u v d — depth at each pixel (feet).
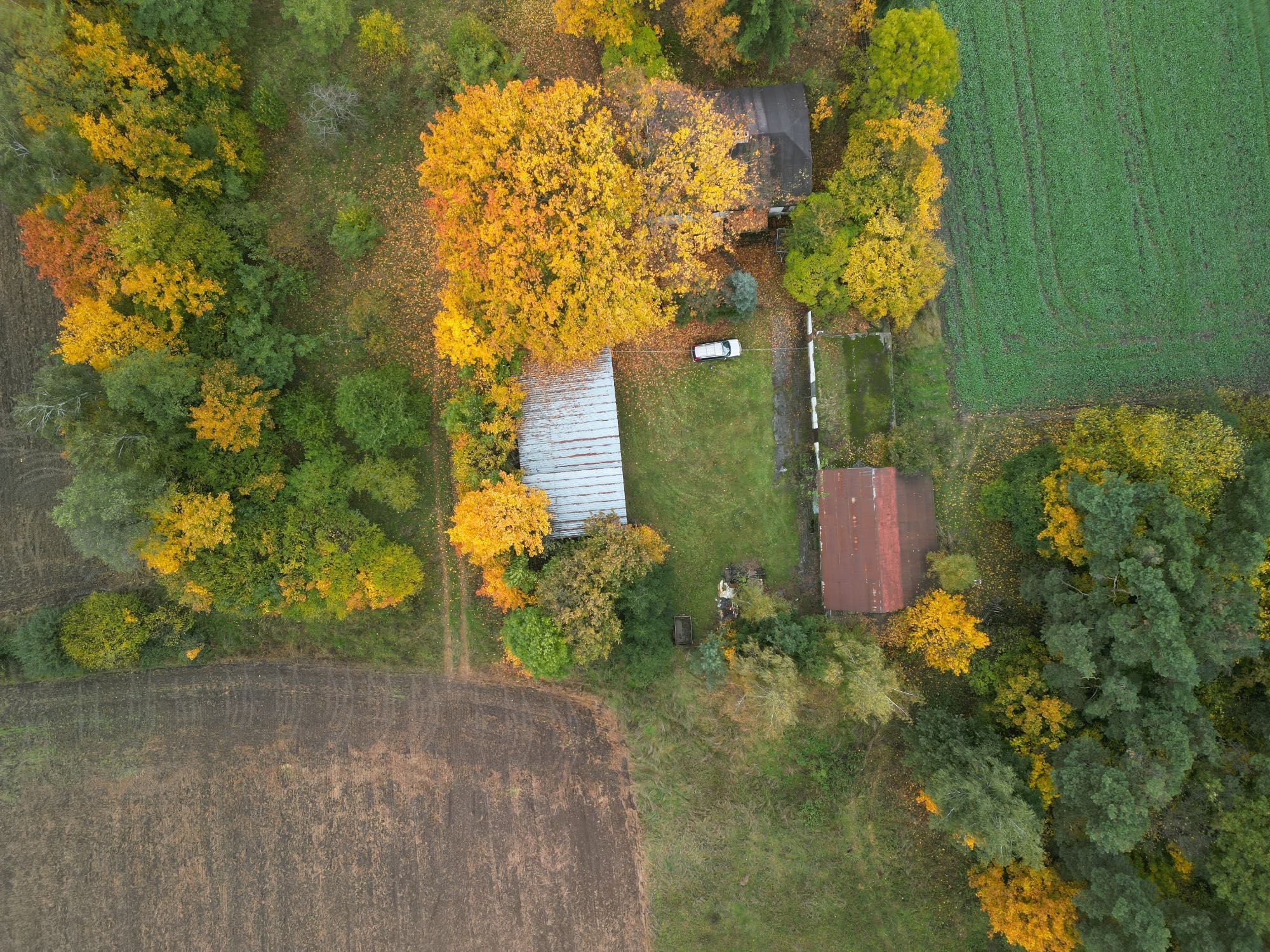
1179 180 122.01
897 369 120.88
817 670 107.04
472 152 98.43
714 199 101.81
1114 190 121.90
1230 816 93.97
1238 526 98.12
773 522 122.01
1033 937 101.19
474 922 121.60
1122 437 105.50
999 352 122.01
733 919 119.75
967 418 122.01
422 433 117.91
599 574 105.40
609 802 121.49
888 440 117.70
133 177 107.04
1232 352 121.29
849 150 109.09
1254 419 112.88
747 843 120.16
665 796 120.57
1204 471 100.12
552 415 117.08
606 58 113.70
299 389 120.16
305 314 122.21
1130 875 94.38
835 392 119.65
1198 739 96.99
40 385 111.24
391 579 113.19
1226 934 92.17
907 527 115.96
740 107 112.16
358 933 122.01
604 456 117.19
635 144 102.78
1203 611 97.50
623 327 104.68
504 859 121.70
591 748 121.80
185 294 106.83
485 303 104.88
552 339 105.19
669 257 109.60
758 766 120.88
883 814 119.03
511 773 122.11
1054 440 120.37
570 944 120.98
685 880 120.37
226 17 110.63
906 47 104.73
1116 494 97.76
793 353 121.80
